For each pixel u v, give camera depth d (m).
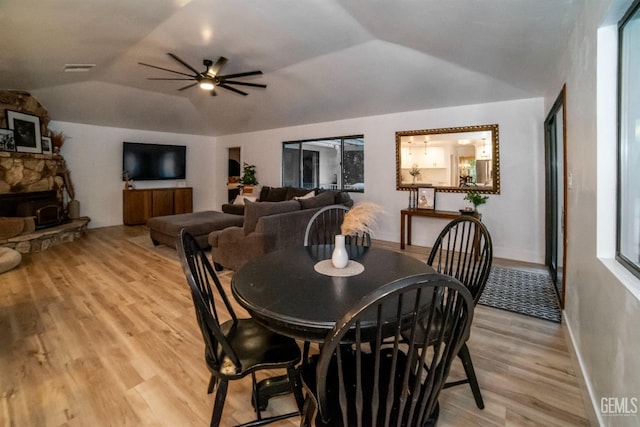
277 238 3.47
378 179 5.46
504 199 4.28
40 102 5.26
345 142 5.95
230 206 6.62
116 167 6.78
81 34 2.89
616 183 1.49
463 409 1.59
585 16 1.79
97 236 5.71
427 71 3.85
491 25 2.43
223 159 8.29
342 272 1.54
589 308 1.66
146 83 5.21
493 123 4.30
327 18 3.02
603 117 1.52
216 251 3.83
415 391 0.97
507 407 1.60
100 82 5.09
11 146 4.73
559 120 3.00
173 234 4.47
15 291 3.12
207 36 3.34
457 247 4.68
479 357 2.03
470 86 3.96
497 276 3.55
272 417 1.48
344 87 4.68
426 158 4.93
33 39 2.82
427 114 4.84
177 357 2.04
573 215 2.11
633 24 1.37
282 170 6.96
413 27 2.84
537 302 2.84
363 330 1.12
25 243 4.54
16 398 1.66
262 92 5.43
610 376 1.30
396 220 5.32
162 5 2.60
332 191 5.37
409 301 1.24
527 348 2.12
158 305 2.82
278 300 1.24
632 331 1.08
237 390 1.76
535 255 4.11
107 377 1.84
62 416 1.54
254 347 1.44
